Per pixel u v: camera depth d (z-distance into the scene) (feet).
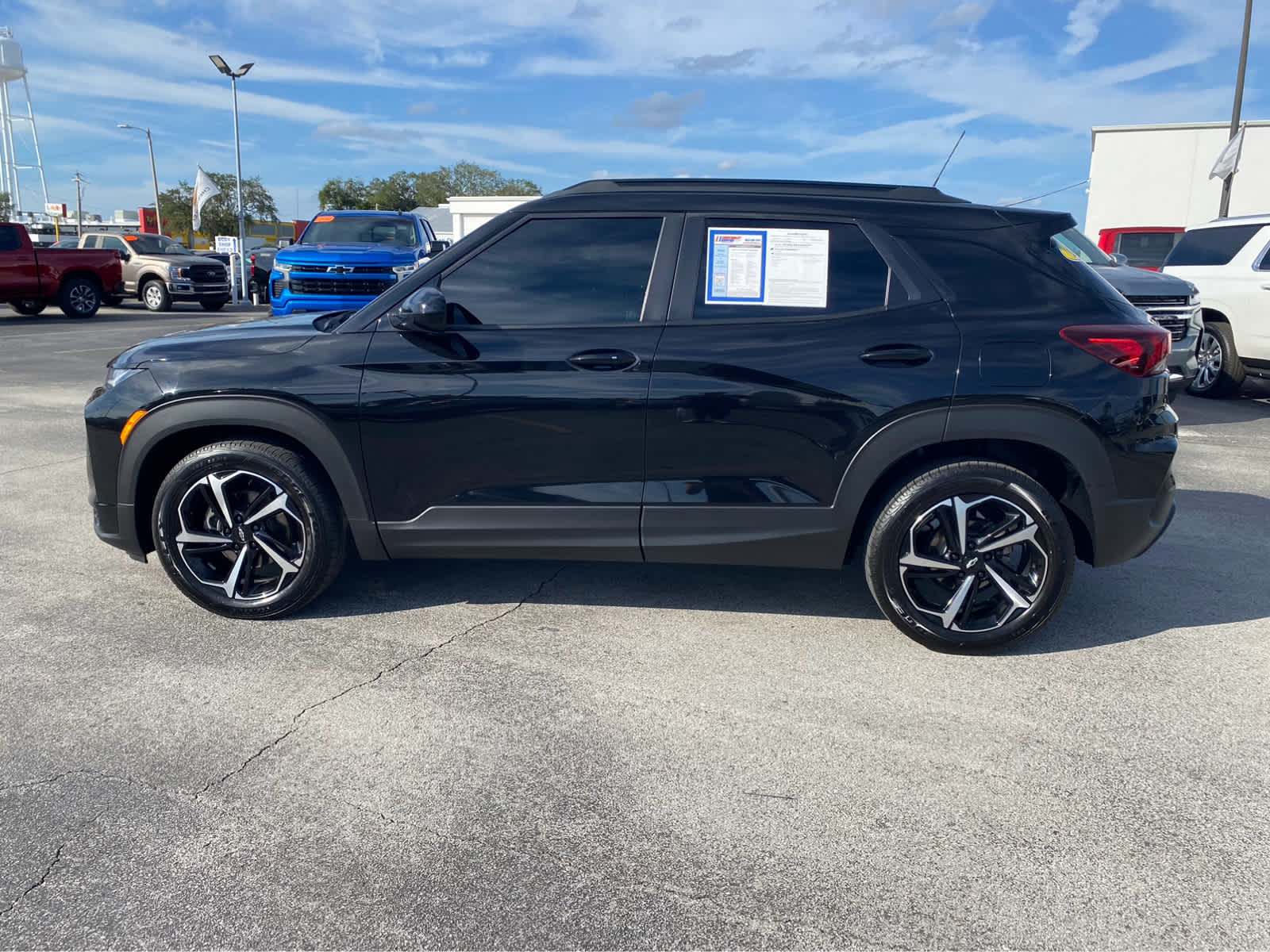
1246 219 34.19
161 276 73.77
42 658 11.17
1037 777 8.86
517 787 8.61
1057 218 11.52
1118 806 8.40
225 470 11.88
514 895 7.20
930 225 11.32
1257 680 10.94
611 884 7.33
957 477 11.02
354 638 11.85
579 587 13.76
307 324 12.83
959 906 7.11
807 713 10.04
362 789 8.54
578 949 6.66
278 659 11.19
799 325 11.15
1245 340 32.89
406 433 11.51
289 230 230.27
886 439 10.99
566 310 11.46
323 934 6.77
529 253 11.62
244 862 7.53
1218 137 75.10
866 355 10.97
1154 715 10.09
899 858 7.66
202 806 8.25
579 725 9.73
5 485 19.36
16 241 61.93
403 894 7.18
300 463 11.82
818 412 11.03
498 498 11.63
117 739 9.33
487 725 9.71
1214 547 15.98
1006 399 10.82
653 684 10.69
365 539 11.89
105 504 12.26
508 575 14.23
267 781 8.64
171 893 7.16
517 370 11.28
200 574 12.30
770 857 7.66
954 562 11.27
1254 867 7.58
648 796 8.49
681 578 14.23
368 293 37.55
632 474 11.39
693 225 11.45
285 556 12.05
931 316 11.05
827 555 11.44
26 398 30.81
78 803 8.26
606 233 11.56
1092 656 11.57
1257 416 30.71
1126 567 14.92
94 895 7.13
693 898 7.18
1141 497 11.15
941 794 8.55
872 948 6.68
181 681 10.59
